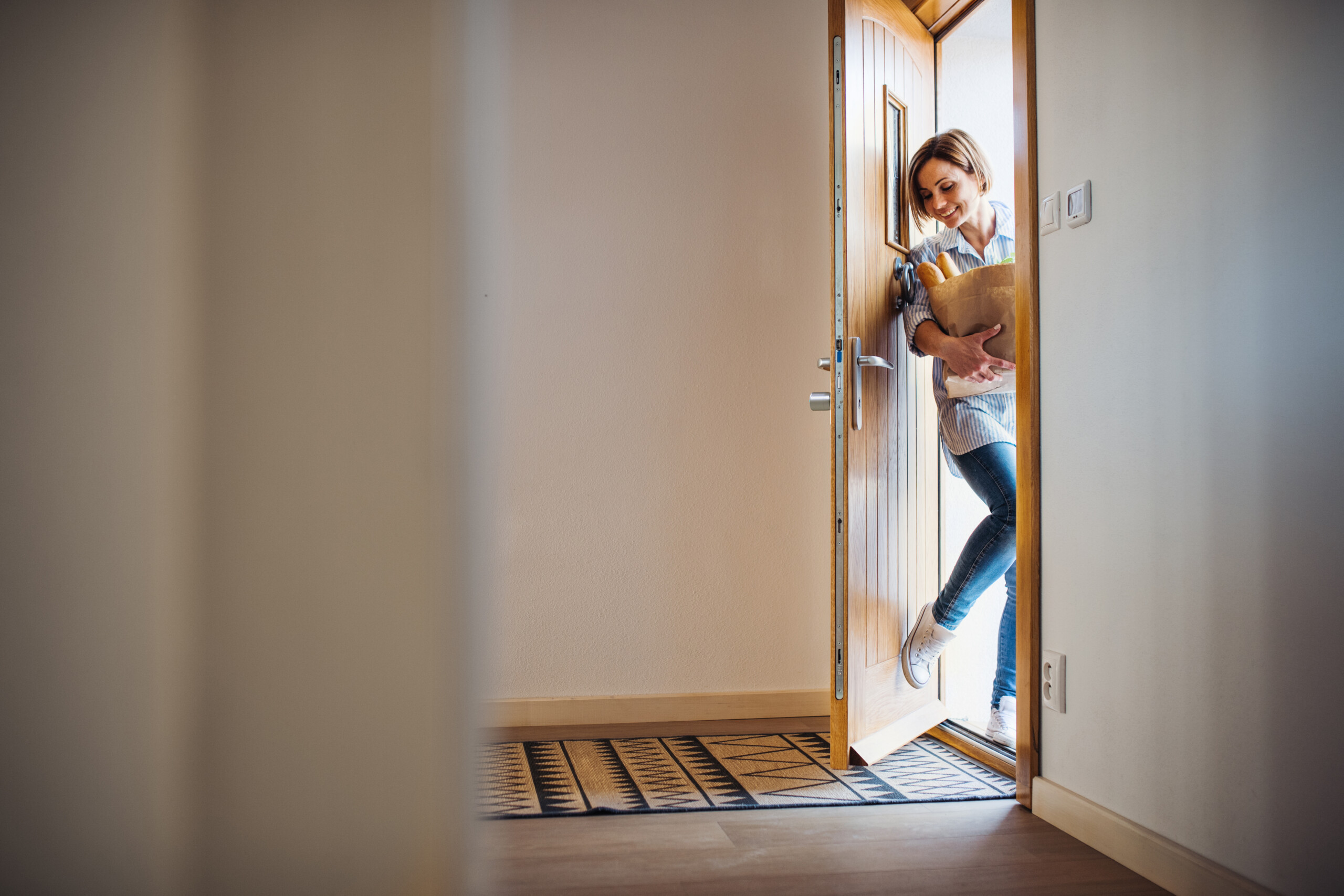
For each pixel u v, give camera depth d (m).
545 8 2.88
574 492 2.84
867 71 2.37
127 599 0.39
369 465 0.40
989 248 2.66
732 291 2.93
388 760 0.40
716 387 2.91
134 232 0.39
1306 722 1.29
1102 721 1.74
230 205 0.40
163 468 0.39
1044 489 1.94
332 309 0.40
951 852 1.70
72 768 0.39
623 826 1.84
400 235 0.40
